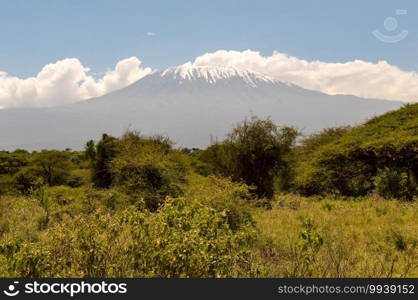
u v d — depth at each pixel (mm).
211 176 12531
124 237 5555
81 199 15430
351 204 19188
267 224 13133
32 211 15055
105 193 15555
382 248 9727
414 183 23562
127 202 15211
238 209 10914
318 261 7691
